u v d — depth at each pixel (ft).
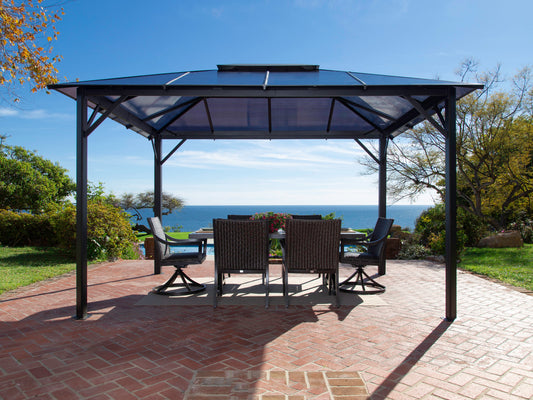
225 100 17.54
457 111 36.50
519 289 16.11
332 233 13.39
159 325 11.14
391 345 9.45
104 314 12.37
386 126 20.04
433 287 16.51
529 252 28.35
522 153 36.58
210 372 7.80
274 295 15.17
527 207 40.24
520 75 35.27
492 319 11.73
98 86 11.67
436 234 30.25
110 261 25.03
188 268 22.43
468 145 37.29
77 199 11.82
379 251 15.31
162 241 14.80
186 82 12.43
